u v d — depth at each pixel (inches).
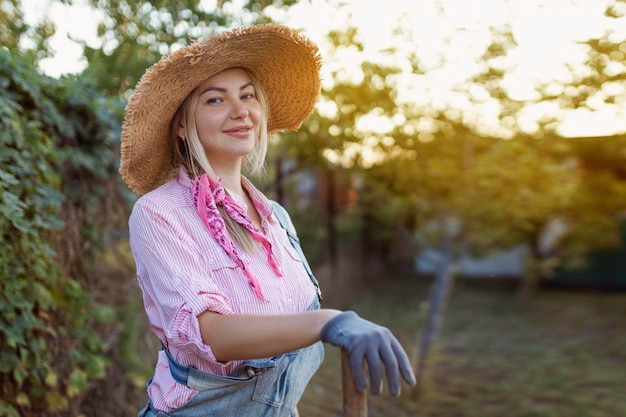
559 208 223.3
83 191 116.8
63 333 106.3
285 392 58.6
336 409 191.6
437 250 253.9
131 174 63.0
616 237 359.3
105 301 127.0
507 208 199.0
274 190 285.3
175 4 169.3
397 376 40.5
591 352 265.6
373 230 403.9
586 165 315.6
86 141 116.7
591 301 390.3
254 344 45.2
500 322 329.4
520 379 227.3
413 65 203.2
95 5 164.9
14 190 90.8
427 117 211.8
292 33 62.1
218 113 59.1
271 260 58.2
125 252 133.3
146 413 59.4
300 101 72.2
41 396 99.6
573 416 188.1
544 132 203.3
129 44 167.5
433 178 213.2
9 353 89.1
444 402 203.0
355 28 203.6
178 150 62.2
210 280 52.3
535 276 391.9
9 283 87.7
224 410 55.8
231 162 62.1
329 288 348.8
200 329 47.7
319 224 341.4
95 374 111.6
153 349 147.3
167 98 57.7
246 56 61.2
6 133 87.6
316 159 260.1
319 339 43.7
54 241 108.3
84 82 114.9
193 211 56.3
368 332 41.4
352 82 215.5
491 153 198.4
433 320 214.8
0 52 91.6
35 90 98.0
